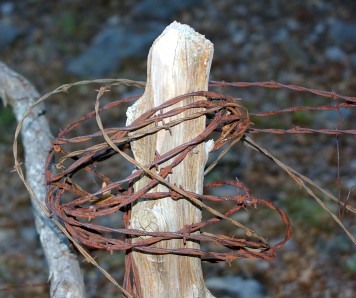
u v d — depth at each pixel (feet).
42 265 19.76
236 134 7.24
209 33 33.17
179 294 7.09
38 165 10.88
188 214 6.97
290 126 25.85
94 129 27.30
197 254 6.90
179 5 34.71
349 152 24.32
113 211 6.87
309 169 23.29
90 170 7.82
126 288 7.19
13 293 18.34
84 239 6.97
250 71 30.30
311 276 18.11
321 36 32.14
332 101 27.32
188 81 6.65
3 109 27.25
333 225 19.90
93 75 30.91
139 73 30.48
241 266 18.58
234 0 35.35
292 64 30.55
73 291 9.15
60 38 33.71
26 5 36.42
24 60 32.53
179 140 6.78
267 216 20.42
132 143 6.95
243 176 22.63
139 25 32.81
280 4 34.86
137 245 6.83
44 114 11.89
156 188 6.85
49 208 7.17
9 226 21.90
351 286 17.65
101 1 35.78
